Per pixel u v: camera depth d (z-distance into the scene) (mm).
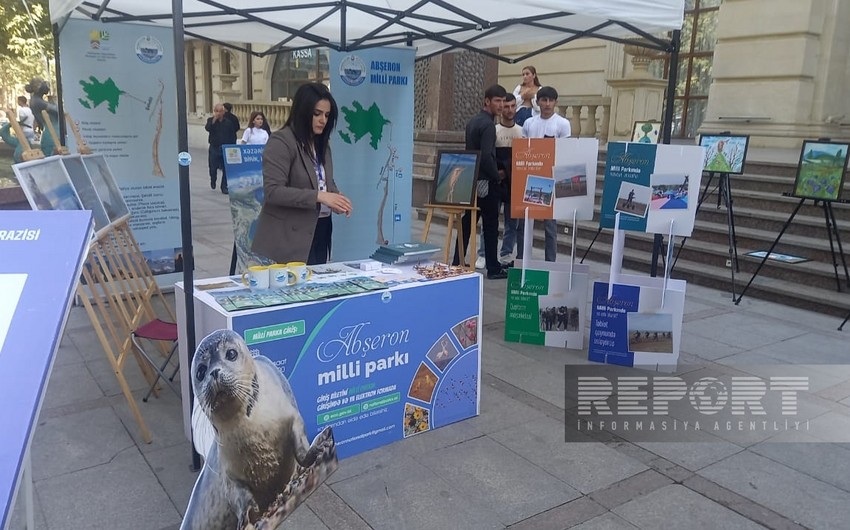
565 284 4738
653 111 11047
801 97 9586
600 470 3195
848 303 5680
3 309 1344
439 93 10562
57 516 2703
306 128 3826
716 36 10891
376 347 3213
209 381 2193
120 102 5504
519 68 13852
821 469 3246
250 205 5559
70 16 5113
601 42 12391
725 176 7348
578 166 4551
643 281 4527
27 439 1204
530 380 4246
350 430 3213
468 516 2791
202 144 23062
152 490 2912
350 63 5820
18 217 1500
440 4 4141
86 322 5109
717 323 5520
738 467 3252
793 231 6957
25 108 10352
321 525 2699
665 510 2881
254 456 2266
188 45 22828
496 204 6516
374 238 6312
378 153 6152
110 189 4430
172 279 6090
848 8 9492
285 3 5020
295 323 2906
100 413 3637
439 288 3414
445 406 3578
